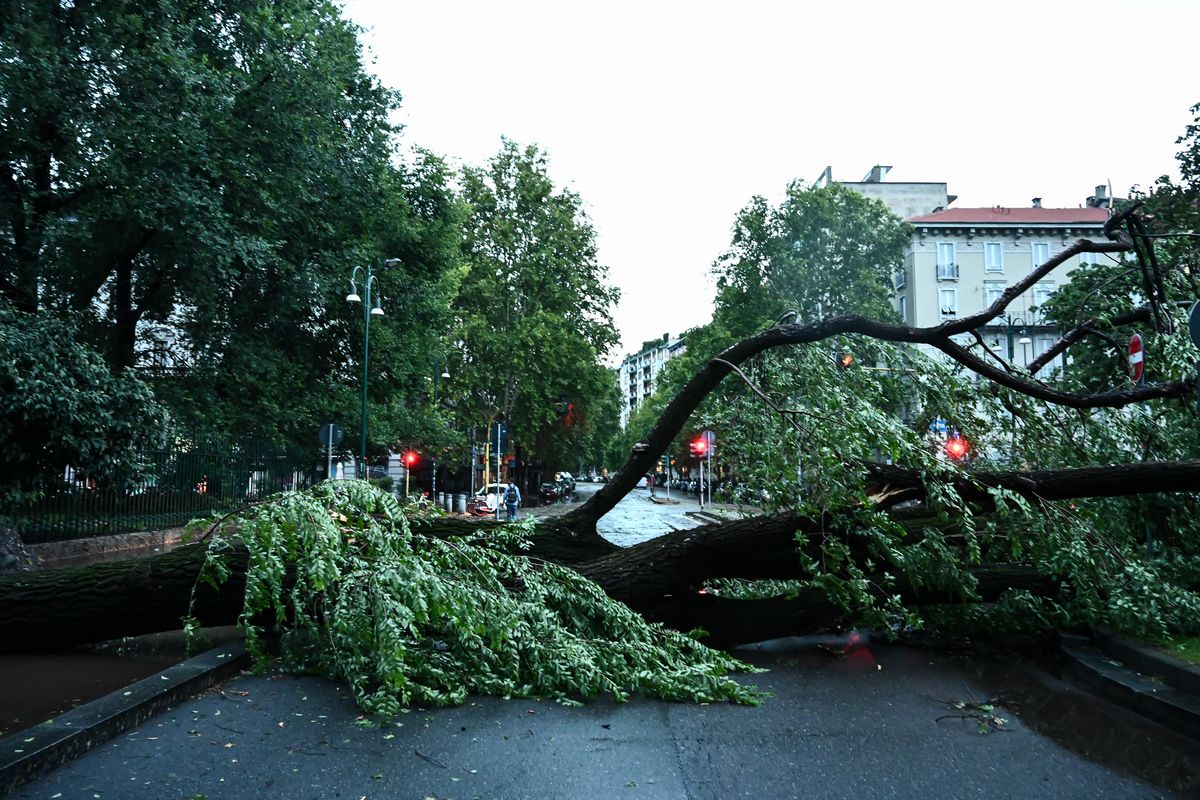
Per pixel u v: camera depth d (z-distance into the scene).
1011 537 6.87
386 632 5.07
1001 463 8.65
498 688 5.66
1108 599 6.80
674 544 7.22
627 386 182.75
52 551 15.25
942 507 6.62
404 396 31.41
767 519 7.26
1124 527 7.83
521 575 6.46
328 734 4.70
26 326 13.02
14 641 6.52
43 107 16.33
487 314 47.53
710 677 5.69
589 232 49.62
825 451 6.73
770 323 40.06
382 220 26.20
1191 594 6.53
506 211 48.34
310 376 26.38
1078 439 8.53
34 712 5.11
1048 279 55.03
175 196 17.48
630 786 3.97
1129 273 9.53
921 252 55.56
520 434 48.28
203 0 19.92
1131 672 6.01
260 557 5.67
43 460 13.45
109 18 17.39
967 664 7.08
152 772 4.05
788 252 41.75
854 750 4.57
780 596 7.66
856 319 8.04
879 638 8.19
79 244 18.44
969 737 4.84
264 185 20.44
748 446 8.09
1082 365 12.17
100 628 6.57
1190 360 7.79
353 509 6.10
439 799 3.77
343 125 24.31
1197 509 7.67
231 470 22.80
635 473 8.21
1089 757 4.47
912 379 8.29
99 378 13.58
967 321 7.88
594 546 8.23
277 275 21.92
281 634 7.18
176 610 6.60
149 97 17.34
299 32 20.45
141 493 18.92
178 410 20.66
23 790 3.79
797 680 6.39
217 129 18.98
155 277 21.06
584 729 4.93
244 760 4.24
